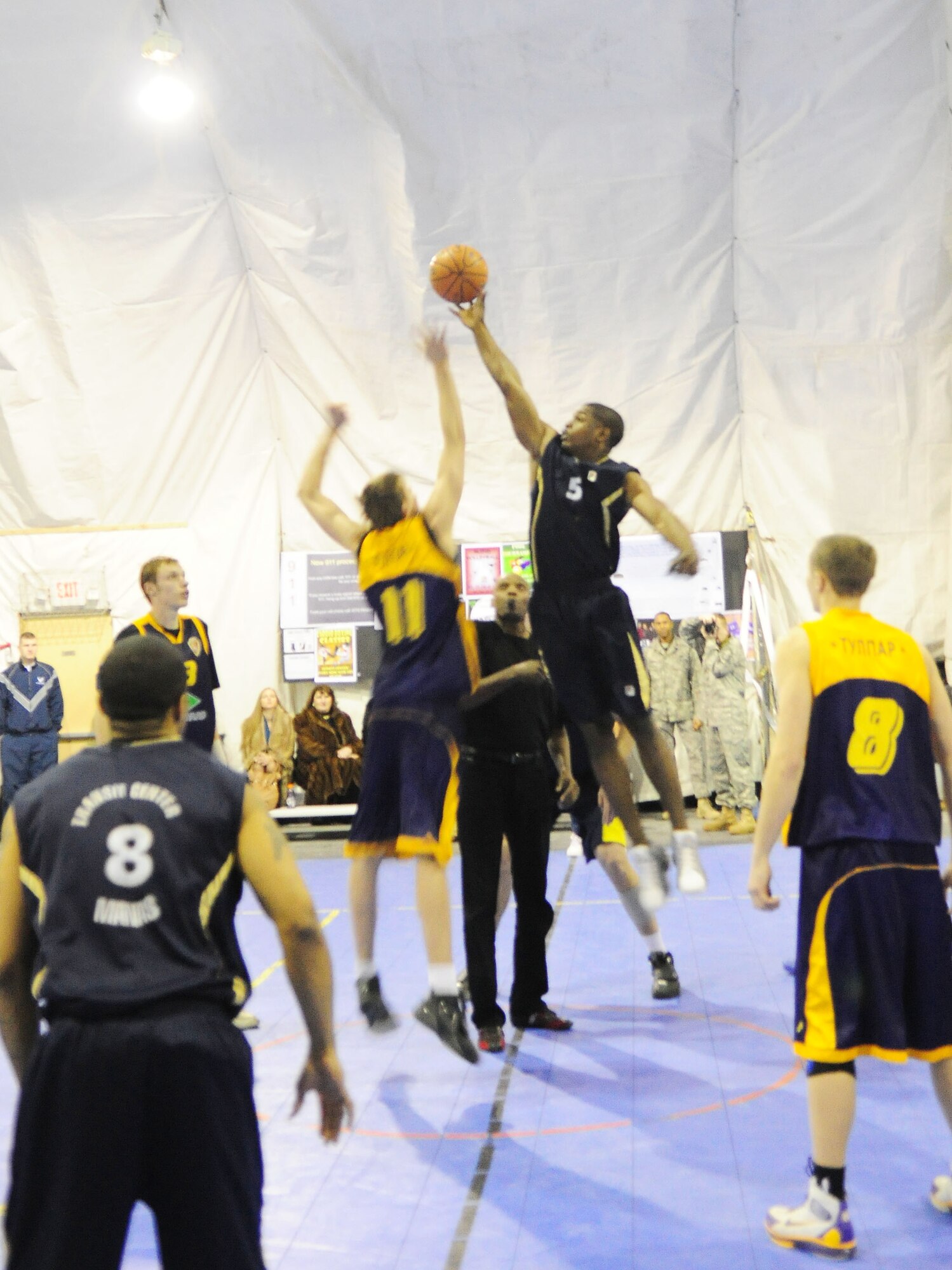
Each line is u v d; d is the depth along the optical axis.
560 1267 3.19
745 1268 3.14
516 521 12.52
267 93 11.35
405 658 4.43
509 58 10.96
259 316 12.59
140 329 12.55
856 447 11.99
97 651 12.98
